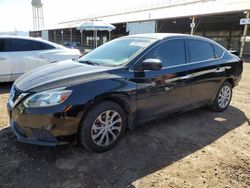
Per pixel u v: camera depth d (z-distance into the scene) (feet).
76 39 147.43
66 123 9.25
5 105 16.35
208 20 84.02
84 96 9.45
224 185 8.80
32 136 9.52
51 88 9.31
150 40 12.63
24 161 9.61
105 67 11.07
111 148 10.85
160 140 11.98
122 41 13.79
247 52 86.89
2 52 20.56
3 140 11.14
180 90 13.10
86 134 9.82
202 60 14.55
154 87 11.71
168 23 90.53
